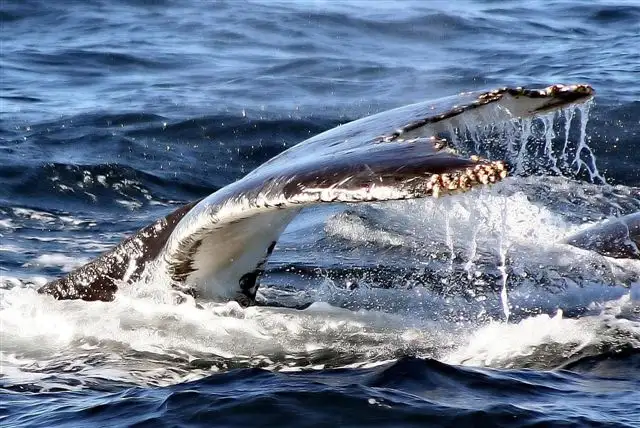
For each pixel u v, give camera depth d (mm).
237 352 22875
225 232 22672
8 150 43438
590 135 43938
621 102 47469
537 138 43000
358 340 23219
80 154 43688
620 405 19812
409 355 22141
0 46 63438
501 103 22266
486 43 62000
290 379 21031
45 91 54219
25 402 21094
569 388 20672
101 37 65375
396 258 29984
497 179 18219
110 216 37844
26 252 32875
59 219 37031
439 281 27672
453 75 55500
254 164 44312
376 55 60469
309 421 19125
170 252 23469
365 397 19875
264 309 24469
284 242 32062
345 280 28172
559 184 38344
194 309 24172
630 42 60438
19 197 38875
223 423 19219
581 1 70188
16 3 72125
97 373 22422
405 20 67125
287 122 47812
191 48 62844
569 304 25547
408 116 22422
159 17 70000
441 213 32500
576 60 56781
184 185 41562
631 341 23016
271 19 68438
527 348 22703
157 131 46688
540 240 31125
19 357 23453
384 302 26062
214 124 47438
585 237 30031
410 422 19016
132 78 56969
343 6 71250
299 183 20156
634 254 28672
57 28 68000
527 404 19797
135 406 20219
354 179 19422
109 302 25141
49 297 25734
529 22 66188
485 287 27062
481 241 30812
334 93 52938
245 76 56438
